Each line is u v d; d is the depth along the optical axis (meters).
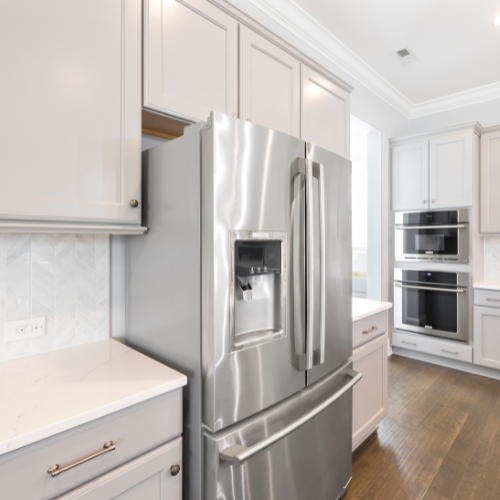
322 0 2.24
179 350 1.18
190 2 1.34
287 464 1.28
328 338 1.52
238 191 1.10
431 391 2.82
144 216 1.34
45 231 1.04
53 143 1.02
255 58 1.62
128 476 0.93
